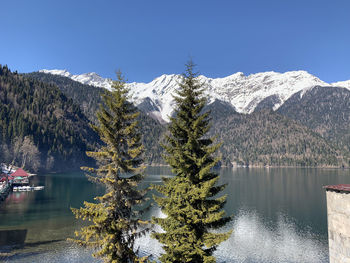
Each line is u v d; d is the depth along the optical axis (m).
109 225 18.05
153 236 19.05
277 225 58.22
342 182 139.50
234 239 49.34
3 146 153.75
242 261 40.44
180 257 17.72
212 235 17.75
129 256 18.48
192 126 19.03
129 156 19.59
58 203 72.69
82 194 89.31
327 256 42.59
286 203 82.06
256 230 54.62
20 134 167.12
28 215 58.66
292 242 48.19
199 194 17.58
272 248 45.44
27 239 43.47
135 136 19.91
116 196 18.53
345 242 13.80
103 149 19.30
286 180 150.38
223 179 155.25
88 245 17.95
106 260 17.94
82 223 52.88
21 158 159.25
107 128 18.97
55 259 36.34
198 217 17.86
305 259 41.47
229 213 68.62
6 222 52.84
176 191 18.30
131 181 19.33
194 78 19.78
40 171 164.75
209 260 16.64
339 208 14.31
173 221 18.42
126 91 19.75
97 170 19.16
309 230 54.94
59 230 48.28
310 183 135.12
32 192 91.62
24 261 35.38
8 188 89.19
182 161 18.44
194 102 19.53
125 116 19.48
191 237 17.44
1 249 38.94
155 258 38.88
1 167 139.75
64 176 148.00
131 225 19.64
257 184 130.38
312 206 77.75
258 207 76.12
